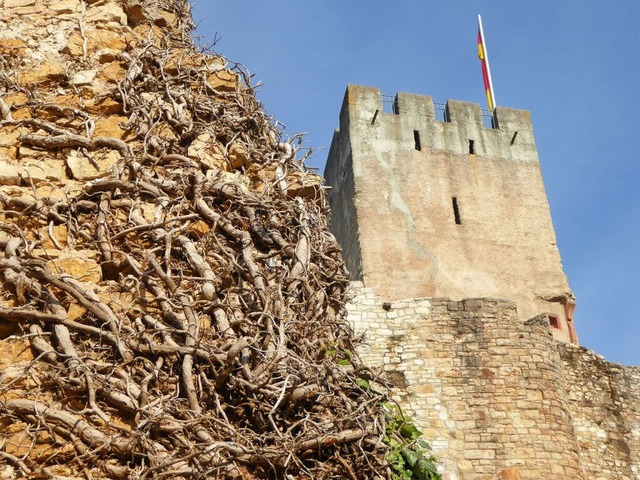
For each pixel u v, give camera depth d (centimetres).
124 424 519
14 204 602
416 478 724
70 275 573
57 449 497
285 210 680
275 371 566
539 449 1945
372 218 2967
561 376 2081
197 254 612
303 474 536
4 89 675
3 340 530
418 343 2036
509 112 3291
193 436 522
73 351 530
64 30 724
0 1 728
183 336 568
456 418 1962
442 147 3148
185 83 736
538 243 3053
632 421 2162
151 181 644
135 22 773
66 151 647
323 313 641
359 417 572
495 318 2070
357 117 3136
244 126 739
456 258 2958
